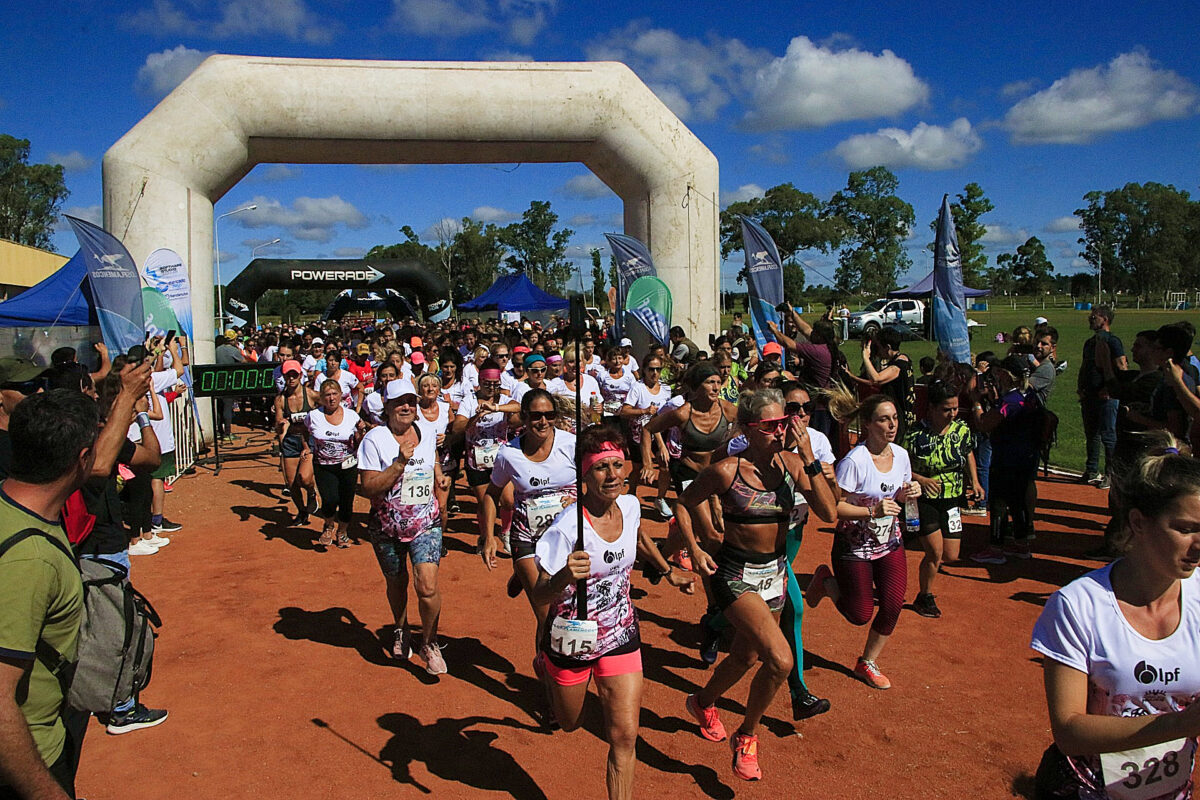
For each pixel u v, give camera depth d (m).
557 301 33.81
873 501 5.20
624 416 9.35
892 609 5.34
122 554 4.91
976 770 4.50
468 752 4.74
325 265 30.55
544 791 4.34
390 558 5.69
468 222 75.12
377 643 6.37
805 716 4.98
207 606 7.23
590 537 3.71
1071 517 9.77
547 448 5.33
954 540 6.67
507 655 6.14
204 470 13.78
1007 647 6.15
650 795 4.27
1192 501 2.24
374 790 4.34
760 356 12.84
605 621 3.74
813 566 8.14
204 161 14.16
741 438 4.44
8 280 31.55
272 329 27.75
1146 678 2.39
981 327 43.44
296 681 5.68
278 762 4.62
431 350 16.14
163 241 13.88
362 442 5.52
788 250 70.81
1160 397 7.12
